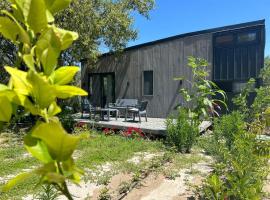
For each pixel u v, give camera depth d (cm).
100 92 1642
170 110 1366
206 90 823
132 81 1502
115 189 532
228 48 1223
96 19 1288
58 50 75
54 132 64
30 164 671
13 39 79
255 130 428
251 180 372
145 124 1144
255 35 1166
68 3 84
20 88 68
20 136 888
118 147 820
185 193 517
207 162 696
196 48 1301
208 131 992
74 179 72
